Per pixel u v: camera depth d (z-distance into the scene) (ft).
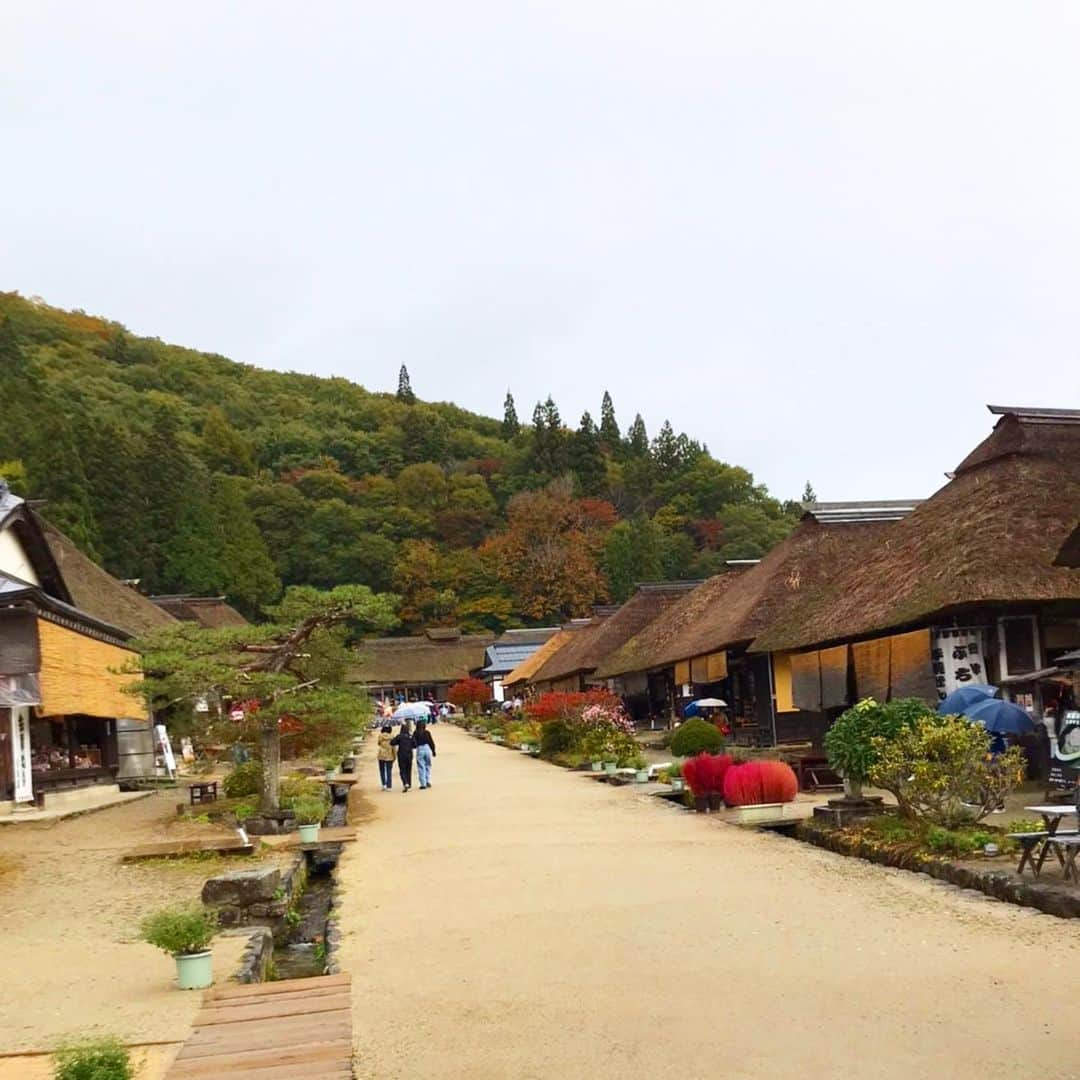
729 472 317.22
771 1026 20.29
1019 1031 19.22
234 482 252.62
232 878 33.68
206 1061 19.08
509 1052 19.54
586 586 280.10
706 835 48.16
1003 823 39.70
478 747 135.95
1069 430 61.62
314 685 61.87
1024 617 54.54
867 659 63.67
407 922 32.24
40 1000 25.04
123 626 95.40
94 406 285.02
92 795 78.79
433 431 357.61
